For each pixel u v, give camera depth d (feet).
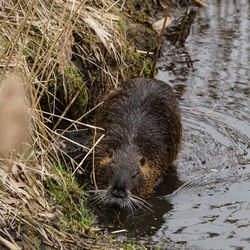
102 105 35.35
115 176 29.86
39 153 26.27
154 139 32.73
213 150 36.06
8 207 22.65
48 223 23.93
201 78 44.55
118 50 38.58
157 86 35.27
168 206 29.78
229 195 30.78
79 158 33.27
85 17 35.76
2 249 20.27
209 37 51.49
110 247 24.06
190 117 39.68
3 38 30.25
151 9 52.39
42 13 33.63
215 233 26.73
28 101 26.55
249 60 47.47
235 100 41.86
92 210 28.53
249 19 55.77
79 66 36.19
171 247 25.34
